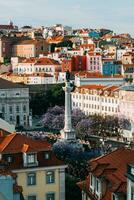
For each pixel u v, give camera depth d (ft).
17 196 243.81
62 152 640.58
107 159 305.32
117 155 305.53
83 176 517.55
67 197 390.83
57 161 350.64
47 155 349.41
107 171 283.79
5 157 340.39
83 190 310.04
